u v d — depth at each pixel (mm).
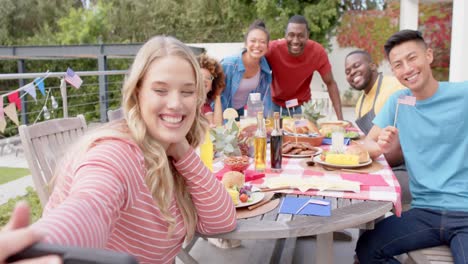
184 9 22000
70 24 21266
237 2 11867
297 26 3445
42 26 23391
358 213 1279
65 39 20969
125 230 972
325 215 1267
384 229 1727
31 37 22844
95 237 643
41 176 1637
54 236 564
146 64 982
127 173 881
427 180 1814
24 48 9875
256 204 1375
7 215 3346
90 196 715
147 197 973
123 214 946
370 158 2016
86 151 917
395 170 2539
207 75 2887
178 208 1147
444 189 1760
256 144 1854
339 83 11852
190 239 1184
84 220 637
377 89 2953
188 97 1020
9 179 5758
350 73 3057
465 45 5242
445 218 1671
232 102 3410
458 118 1768
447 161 1796
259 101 2713
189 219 1160
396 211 1433
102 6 22547
